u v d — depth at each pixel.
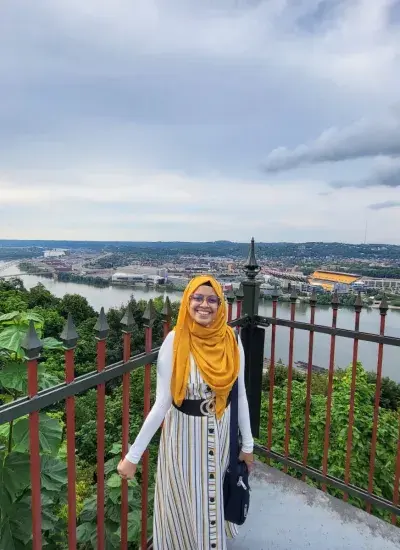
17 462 1.86
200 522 1.78
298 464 2.87
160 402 1.72
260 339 2.92
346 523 2.44
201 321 1.67
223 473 1.81
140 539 2.22
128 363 1.72
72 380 1.43
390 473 6.89
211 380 1.67
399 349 26.25
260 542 2.28
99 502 1.72
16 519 1.95
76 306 39.56
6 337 2.01
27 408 1.25
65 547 2.37
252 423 3.05
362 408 8.15
